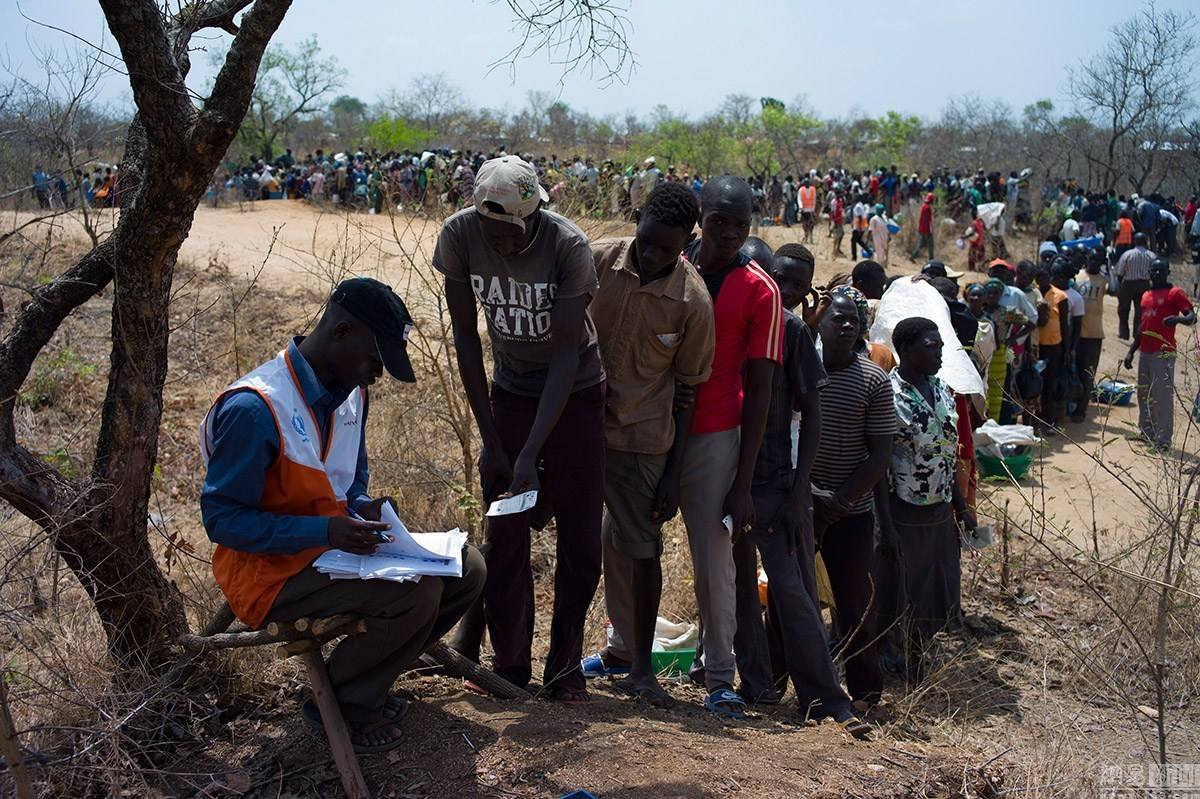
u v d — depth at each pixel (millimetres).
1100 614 5723
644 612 4137
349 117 58156
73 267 3486
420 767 3182
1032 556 6504
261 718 3498
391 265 10727
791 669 4277
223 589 3146
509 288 3482
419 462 6414
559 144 34031
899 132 43906
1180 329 13680
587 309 3713
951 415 5199
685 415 3980
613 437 3895
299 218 18219
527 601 3828
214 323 9469
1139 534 6641
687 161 30062
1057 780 3799
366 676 3221
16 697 3137
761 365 3926
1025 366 9664
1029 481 8461
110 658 3477
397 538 3086
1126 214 24719
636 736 3432
